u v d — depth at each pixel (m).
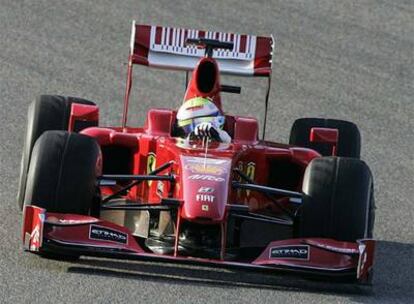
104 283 32.84
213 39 40.47
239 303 32.00
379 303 33.31
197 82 38.41
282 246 33.47
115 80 59.00
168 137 38.09
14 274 33.19
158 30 41.84
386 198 46.91
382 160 51.91
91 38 63.94
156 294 32.22
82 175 34.31
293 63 63.47
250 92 59.62
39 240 32.84
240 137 39.09
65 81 58.06
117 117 54.16
